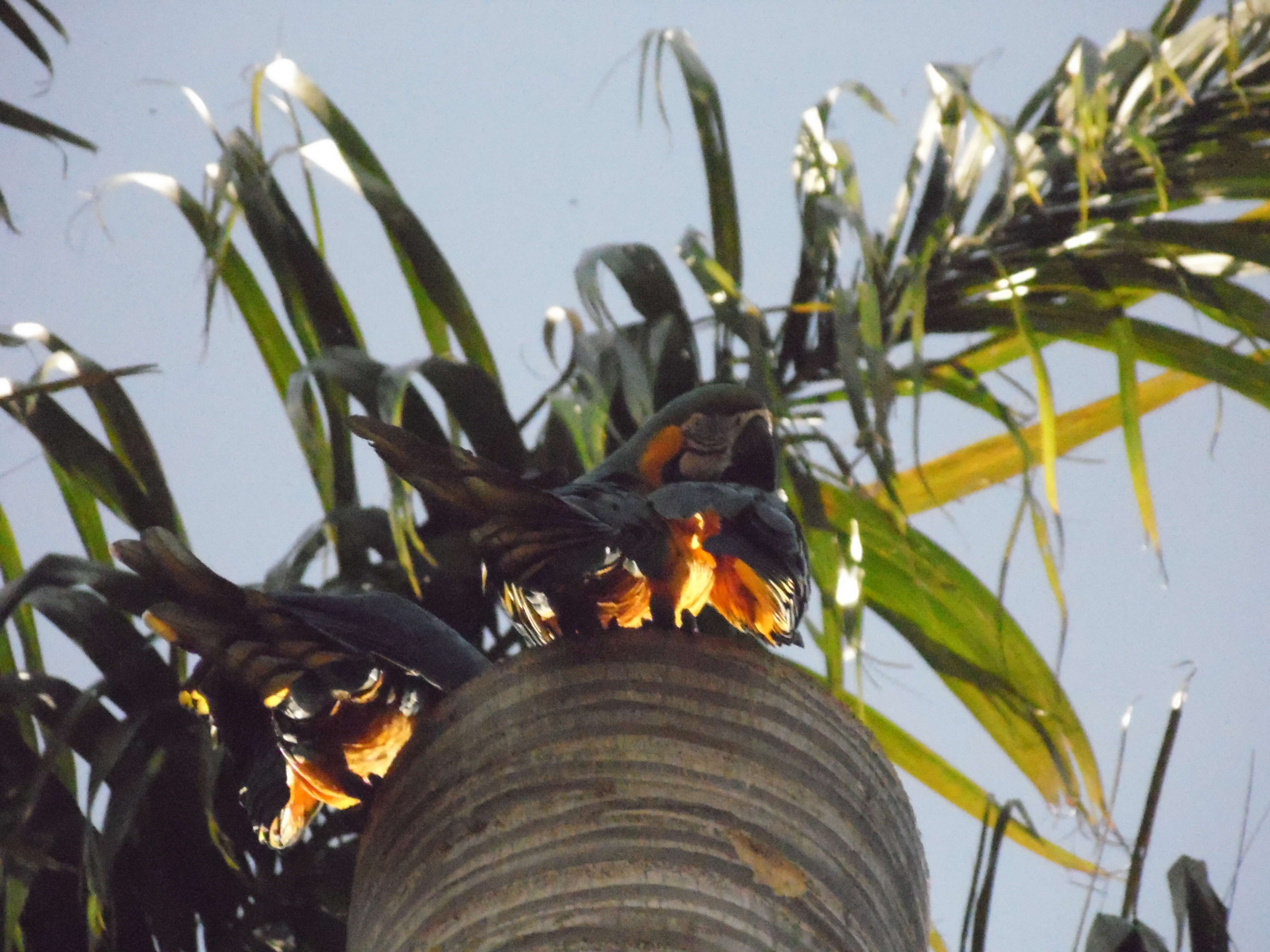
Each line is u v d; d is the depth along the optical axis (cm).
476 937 322
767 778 330
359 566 389
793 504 384
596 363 381
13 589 377
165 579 340
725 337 402
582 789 328
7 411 396
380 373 387
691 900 322
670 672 333
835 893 328
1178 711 372
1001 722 399
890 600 401
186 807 383
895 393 391
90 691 378
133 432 400
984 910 370
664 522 341
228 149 399
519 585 341
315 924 381
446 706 338
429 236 402
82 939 384
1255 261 397
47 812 385
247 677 343
